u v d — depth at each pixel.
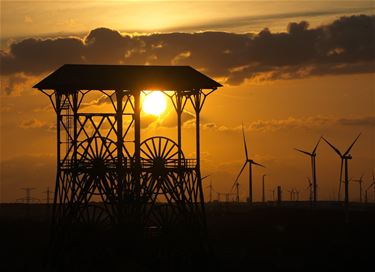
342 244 182.50
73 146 154.12
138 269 149.88
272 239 194.12
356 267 159.12
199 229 157.62
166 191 156.62
